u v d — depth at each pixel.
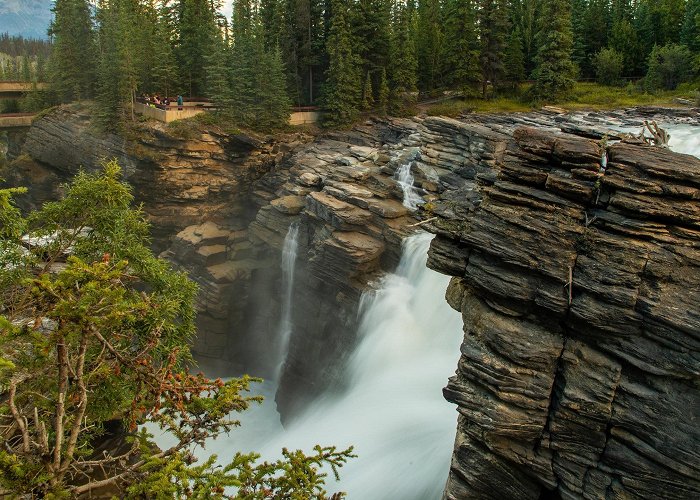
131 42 57.59
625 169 14.84
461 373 15.69
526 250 15.02
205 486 7.80
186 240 46.38
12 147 75.00
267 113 51.97
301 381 37.69
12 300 14.37
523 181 16.34
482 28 58.94
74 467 8.83
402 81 56.34
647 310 13.31
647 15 73.50
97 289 7.59
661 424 12.91
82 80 63.59
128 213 18.88
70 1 63.16
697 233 13.72
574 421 13.86
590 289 13.91
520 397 14.43
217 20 66.06
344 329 34.44
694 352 12.80
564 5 58.00
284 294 41.69
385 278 33.53
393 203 37.00
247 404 9.27
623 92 61.72
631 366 13.70
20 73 113.94
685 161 14.84
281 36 60.78
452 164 37.34
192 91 62.41
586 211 15.01
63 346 7.80
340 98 54.44
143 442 9.01
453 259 16.97
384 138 49.59
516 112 55.53
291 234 40.38
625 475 13.26
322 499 8.79
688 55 60.12
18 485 7.38
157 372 8.64
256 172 51.03
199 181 48.75
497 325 15.44
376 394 27.62
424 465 21.59
